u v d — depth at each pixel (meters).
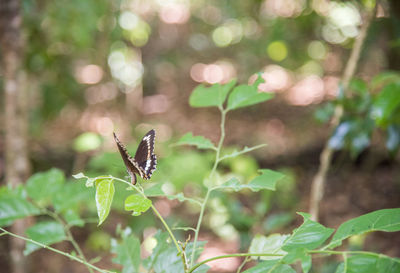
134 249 1.57
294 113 8.82
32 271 4.03
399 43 2.80
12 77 2.79
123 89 8.61
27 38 3.73
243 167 3.33
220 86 1.78
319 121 2.68
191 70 12.03
